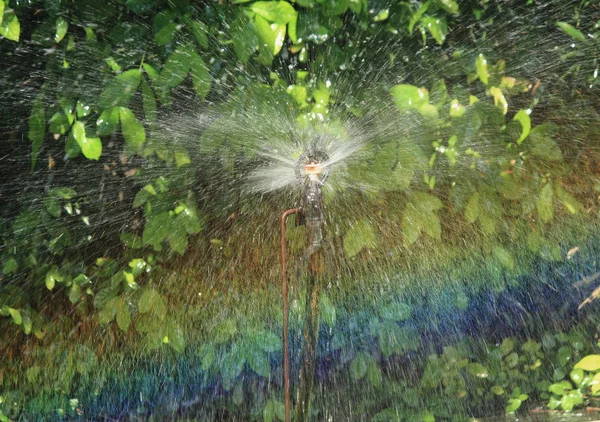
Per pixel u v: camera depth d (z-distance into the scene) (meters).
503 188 2.67
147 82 2.43
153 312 2.62
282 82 2.52
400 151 2.55
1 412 2.61
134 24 2.42
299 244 2.74
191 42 2.39
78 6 2.43
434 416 2.67
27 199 2.72
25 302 2.71
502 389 2.74
